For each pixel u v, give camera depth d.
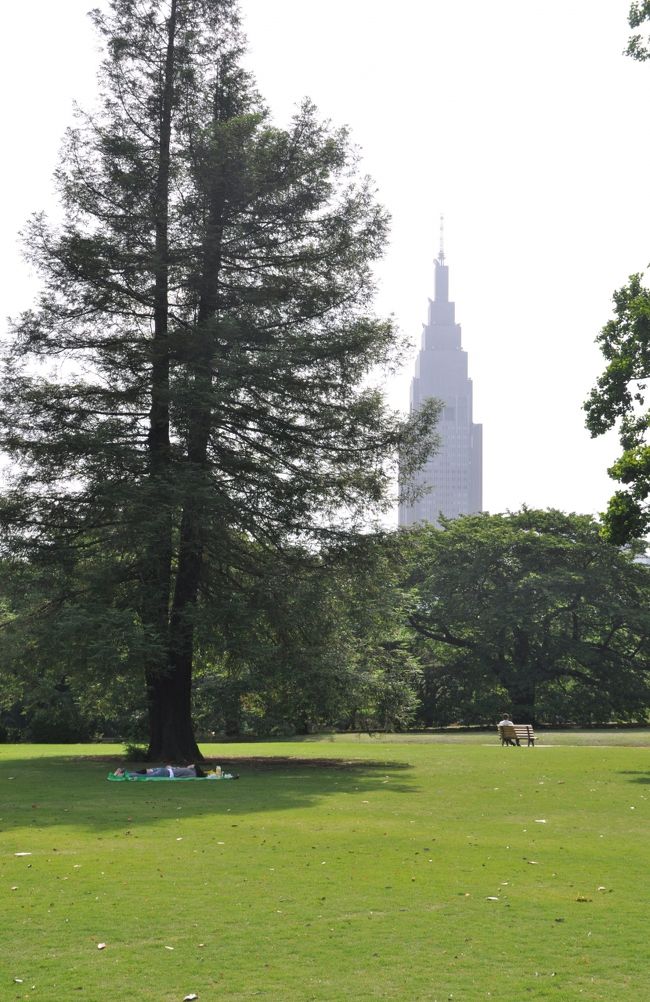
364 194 31.44
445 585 67.50
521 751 33.84
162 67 32.09
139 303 31.03
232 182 30.25
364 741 46.97
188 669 30.25
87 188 30.17
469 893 10.45
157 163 31.08
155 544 28.16
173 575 31.17
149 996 7.26
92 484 28.48
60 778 24.09
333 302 31.27
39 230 29.50
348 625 31.33
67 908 9.79
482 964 8.02
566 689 69.12
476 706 65.50
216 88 32.03
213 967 7.94
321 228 31.42
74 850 13.07
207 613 28.03
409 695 31.86
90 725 49.59
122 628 26.39
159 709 30.17
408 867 11.84
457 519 75.81
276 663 28.83
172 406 29.39
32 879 11.15
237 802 18.83
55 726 49.31
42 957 8.21
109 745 42.56
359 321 31.36
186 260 30.03
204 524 28.31
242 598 28.97
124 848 13.23
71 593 29.14
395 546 31.61
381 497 31.56
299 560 30.94
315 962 8.07
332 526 31.14
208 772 25.59
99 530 30.05
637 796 19.42
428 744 41.59
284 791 20.92
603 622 68.06
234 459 30.44
